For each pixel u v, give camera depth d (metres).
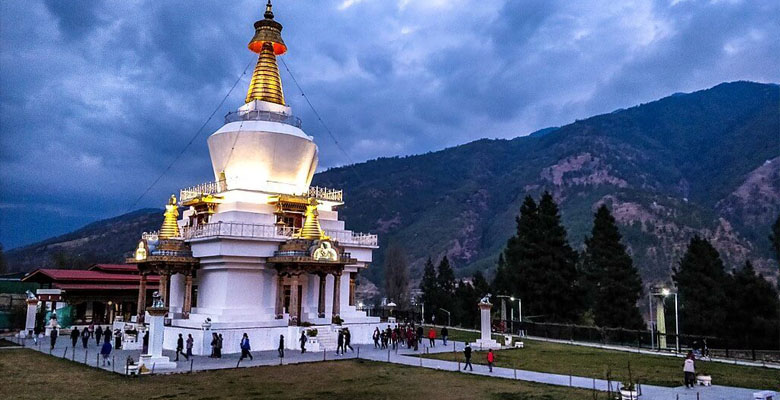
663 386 29.86
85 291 64.50
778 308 58.69
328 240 47.06
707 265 62.78
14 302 73.94
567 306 70.44
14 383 29.17
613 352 46.19
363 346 46.94
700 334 60.22
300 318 48.75
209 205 50.53
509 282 74.62
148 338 36.44
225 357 39.44
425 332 64.12
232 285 46.09
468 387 28.64
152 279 70.88
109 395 26.30
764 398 24.64
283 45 57.88
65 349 41.03
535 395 26.56
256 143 50.97
